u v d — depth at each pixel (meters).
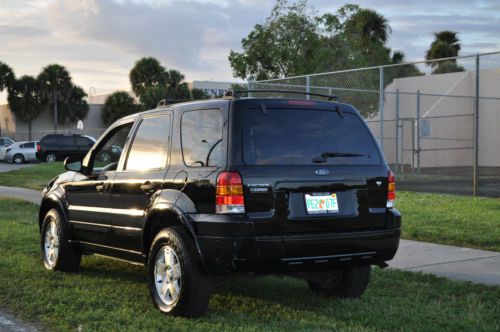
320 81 31.25
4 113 67.62
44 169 30.02
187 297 5.59
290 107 5.80
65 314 5.85
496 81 31.59
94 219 7.11
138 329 5.32
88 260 8.57
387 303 6.29
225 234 5.32
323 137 5.86
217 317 5.72
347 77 29.66
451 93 32.03
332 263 5.73
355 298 6.50
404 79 34.34
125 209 6.57
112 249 6.91
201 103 5.95
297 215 5.55
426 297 6.47
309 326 5.46
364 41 47.53
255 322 5.62
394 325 5.52
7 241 9.95
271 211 5.45
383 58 45.66
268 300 6.47
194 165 5.78
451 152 32.03
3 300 6.44
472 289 6.76
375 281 7.21
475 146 14.92
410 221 11.30
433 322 5.60
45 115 66.56
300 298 6.55
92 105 67.75
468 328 5.39
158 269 5.96
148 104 66.75
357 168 5.92
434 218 11.58
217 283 5.68
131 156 6.75
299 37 34.47
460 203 13.76
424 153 31.34
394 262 8.32
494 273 7.59
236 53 35.50
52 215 7.84
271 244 5.38
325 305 6.27
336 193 5.77
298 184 5.57
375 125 30.59
